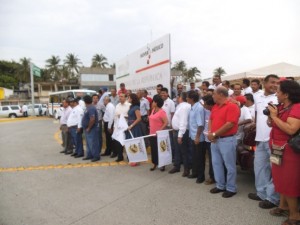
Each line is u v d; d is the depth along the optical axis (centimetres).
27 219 444
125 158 849
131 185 589
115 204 489
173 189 554
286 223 383
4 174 721
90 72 6384
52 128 1936
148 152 904
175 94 1070
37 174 709
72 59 7725
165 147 672
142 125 862
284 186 380
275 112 381
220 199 492
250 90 834
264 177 466
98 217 440
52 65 7631
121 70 1495
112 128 870
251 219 411
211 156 541
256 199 482
